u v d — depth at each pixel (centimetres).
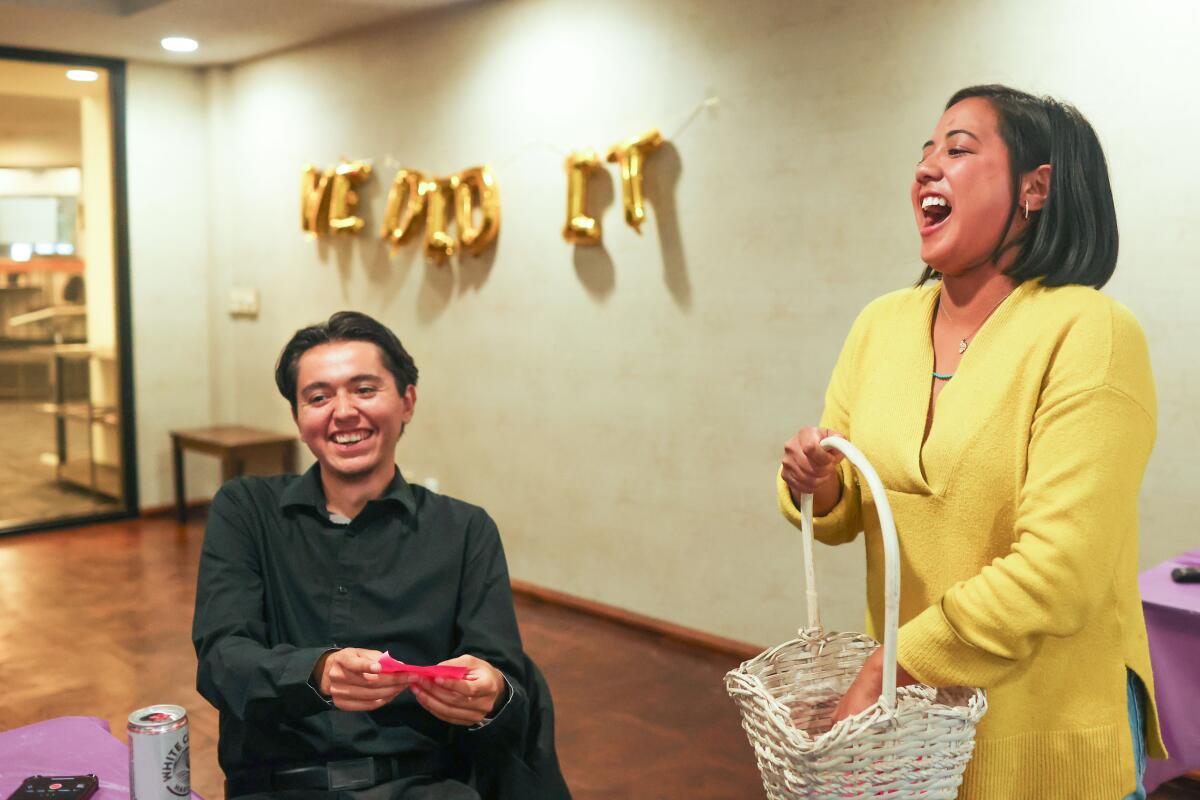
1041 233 128
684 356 394
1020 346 126
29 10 470
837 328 346
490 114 460
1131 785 127
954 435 128
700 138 380
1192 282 272
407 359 174
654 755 307
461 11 466
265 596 167
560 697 351
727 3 367
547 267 443
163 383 619
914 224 324
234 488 171
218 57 583
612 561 431
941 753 114
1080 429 119
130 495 611
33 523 577
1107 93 282
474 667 145
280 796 154
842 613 356
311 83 554
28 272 566
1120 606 126
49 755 151
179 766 127
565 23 423
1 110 552
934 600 132
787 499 150
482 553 169
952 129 132
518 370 461
